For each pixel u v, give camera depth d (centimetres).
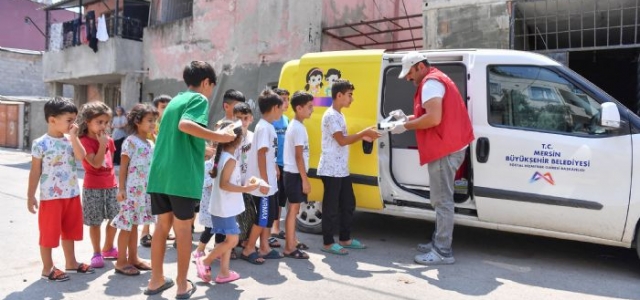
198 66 358
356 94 527
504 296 381
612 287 404
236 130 376
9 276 411
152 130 443
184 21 1465
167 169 346
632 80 1001
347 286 400
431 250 470
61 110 394
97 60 1612
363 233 583
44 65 1847
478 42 891
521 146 455
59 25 1791
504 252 507
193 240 552
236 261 466
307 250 508
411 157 517
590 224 432
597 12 851
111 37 1559
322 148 492
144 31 1590
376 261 471
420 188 513
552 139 445
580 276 432
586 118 444
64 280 401
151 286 373
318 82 555
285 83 583
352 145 525
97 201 437
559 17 895
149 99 1582
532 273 439
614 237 427
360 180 521
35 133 1936
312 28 1161
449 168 450
